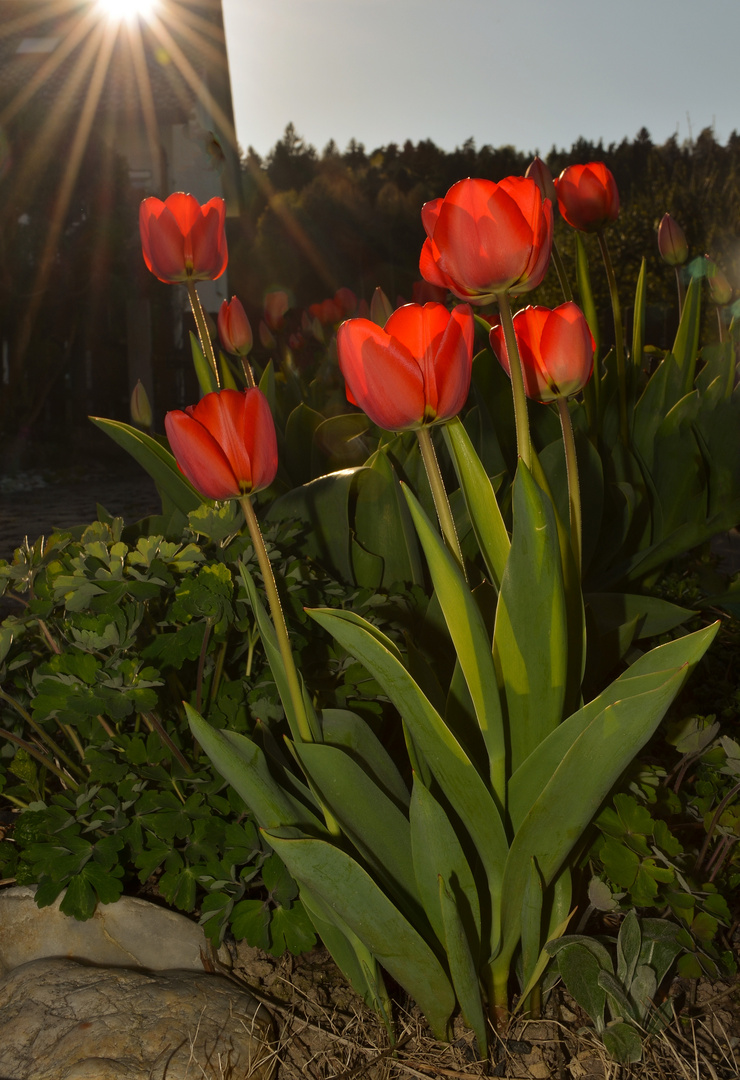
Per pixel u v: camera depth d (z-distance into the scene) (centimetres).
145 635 95
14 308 524
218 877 82
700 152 977
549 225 67
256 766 72
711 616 137
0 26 586
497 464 125
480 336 125
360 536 113
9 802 108
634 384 150
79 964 84
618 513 125
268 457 67
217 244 99
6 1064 75
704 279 178
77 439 571
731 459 130
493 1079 73
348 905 67
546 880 72
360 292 1186
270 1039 77
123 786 85
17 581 88
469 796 69
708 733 89
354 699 94
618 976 75
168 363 599
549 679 71
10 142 517
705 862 90
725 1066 75
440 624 95
